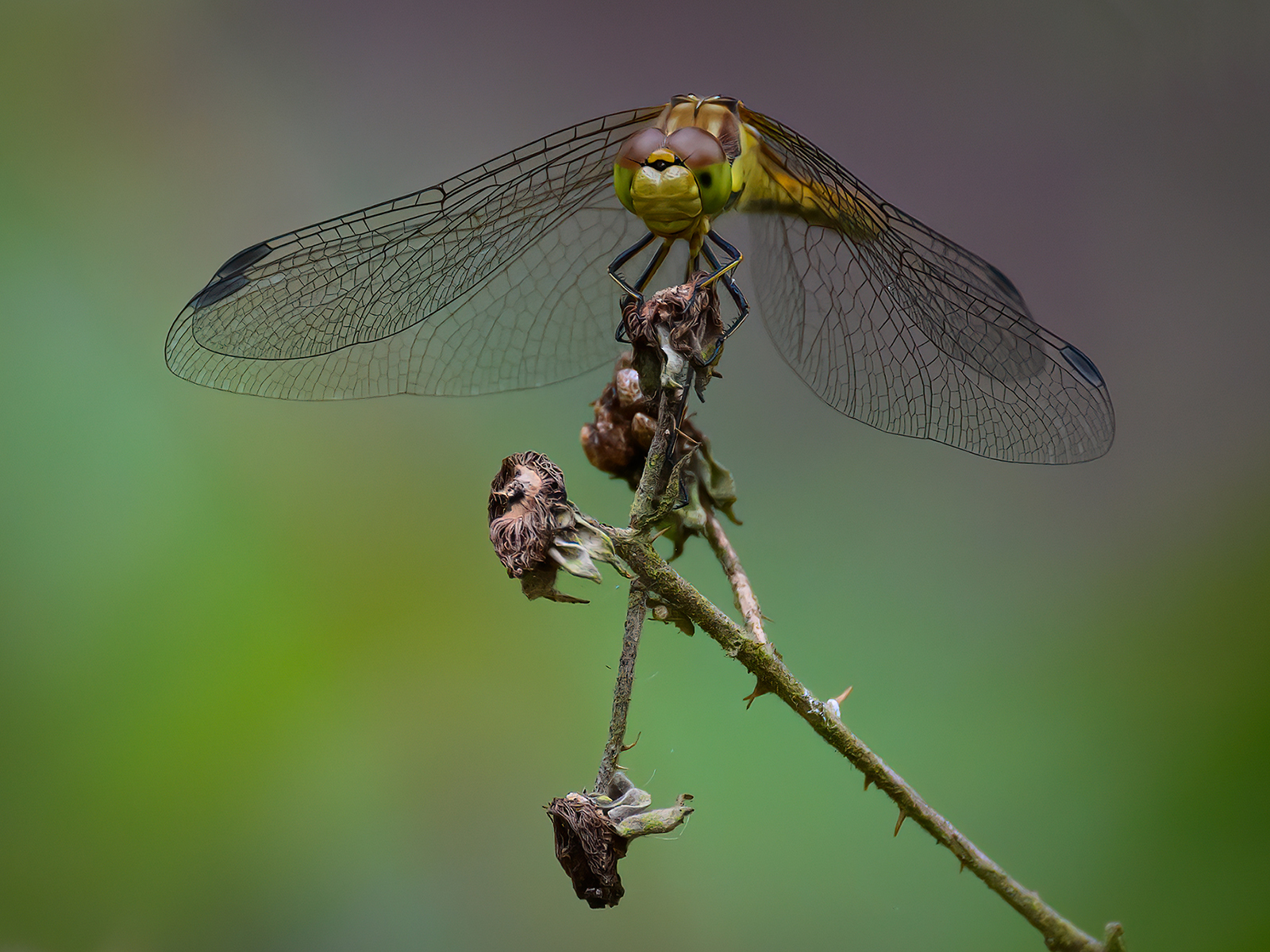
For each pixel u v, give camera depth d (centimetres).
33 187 74
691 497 67
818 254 68
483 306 69
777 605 71
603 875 66
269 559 71
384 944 70
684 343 66
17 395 71
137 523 70
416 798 70
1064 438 68
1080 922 69
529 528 66
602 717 70
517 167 68
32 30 78
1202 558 71
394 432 71
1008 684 71
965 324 68
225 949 70
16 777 70
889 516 72
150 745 70
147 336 72
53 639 70
